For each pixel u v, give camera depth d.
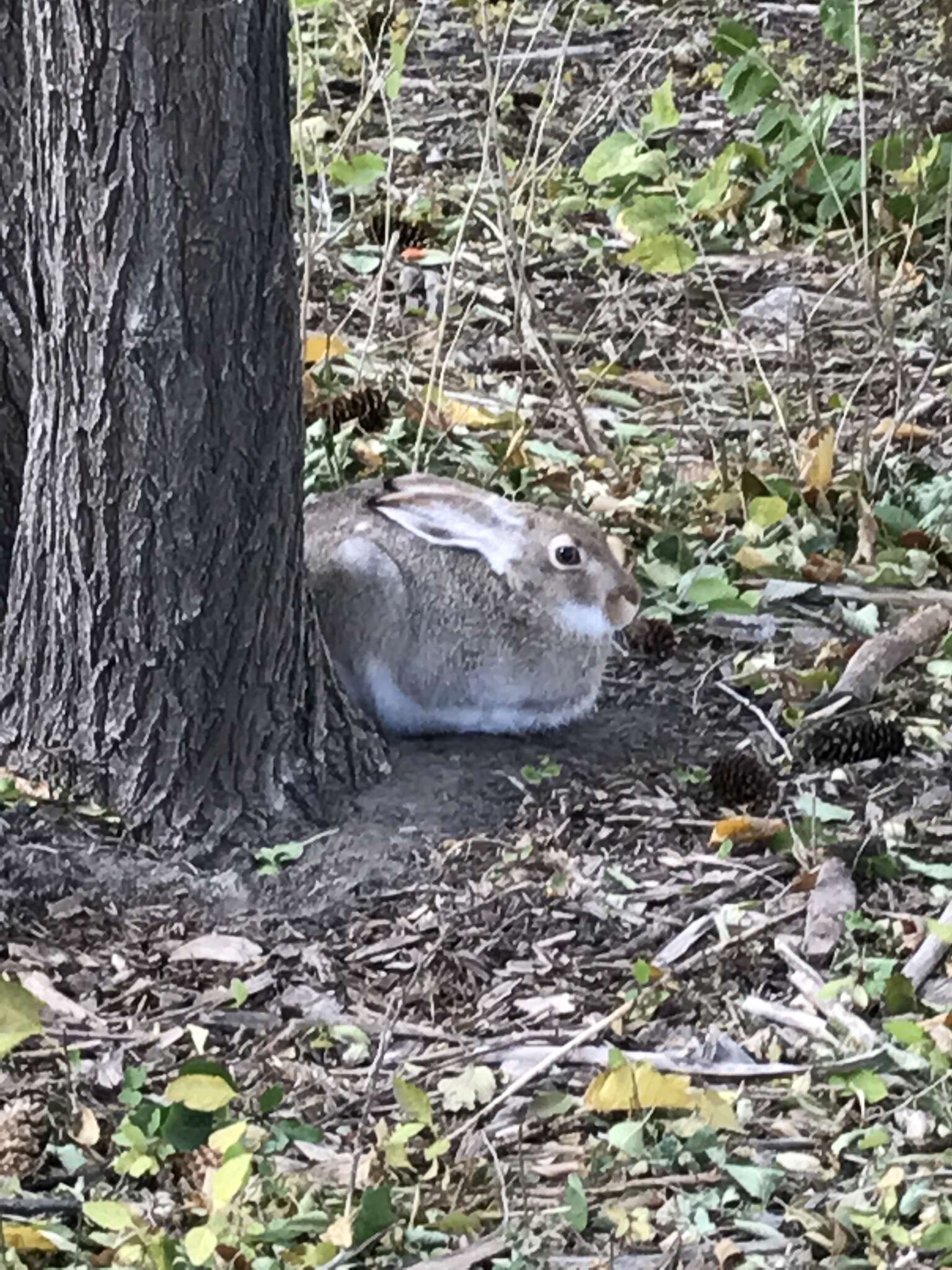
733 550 2.32
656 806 1.89
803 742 1.97
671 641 2.15
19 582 1.85
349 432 2.44
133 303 1.68
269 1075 1.58
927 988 1.66
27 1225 1.40
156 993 1.66
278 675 1.82
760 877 1.79
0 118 1.87
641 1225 1.41
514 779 1.91
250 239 1.68
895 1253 1.39
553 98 3.13
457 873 1.79
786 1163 1.48
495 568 1.92
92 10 1.61
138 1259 1.37
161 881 1.78
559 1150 1.50
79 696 1.83
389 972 1.69
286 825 1.83
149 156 1.64
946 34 3.63
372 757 1.90
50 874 1.78
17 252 1.90
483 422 2.57
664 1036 1.62
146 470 1.74
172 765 1.81
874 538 2.34
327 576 1.94
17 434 1.95
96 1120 1.53
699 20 3.89
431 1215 1.43
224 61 1.62
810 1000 1.65
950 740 2.00
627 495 2.43
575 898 1.77
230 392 1.72
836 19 2.64
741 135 3.40
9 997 1.33
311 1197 1.43
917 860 1.82
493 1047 1.60
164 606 1.78
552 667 1.95
